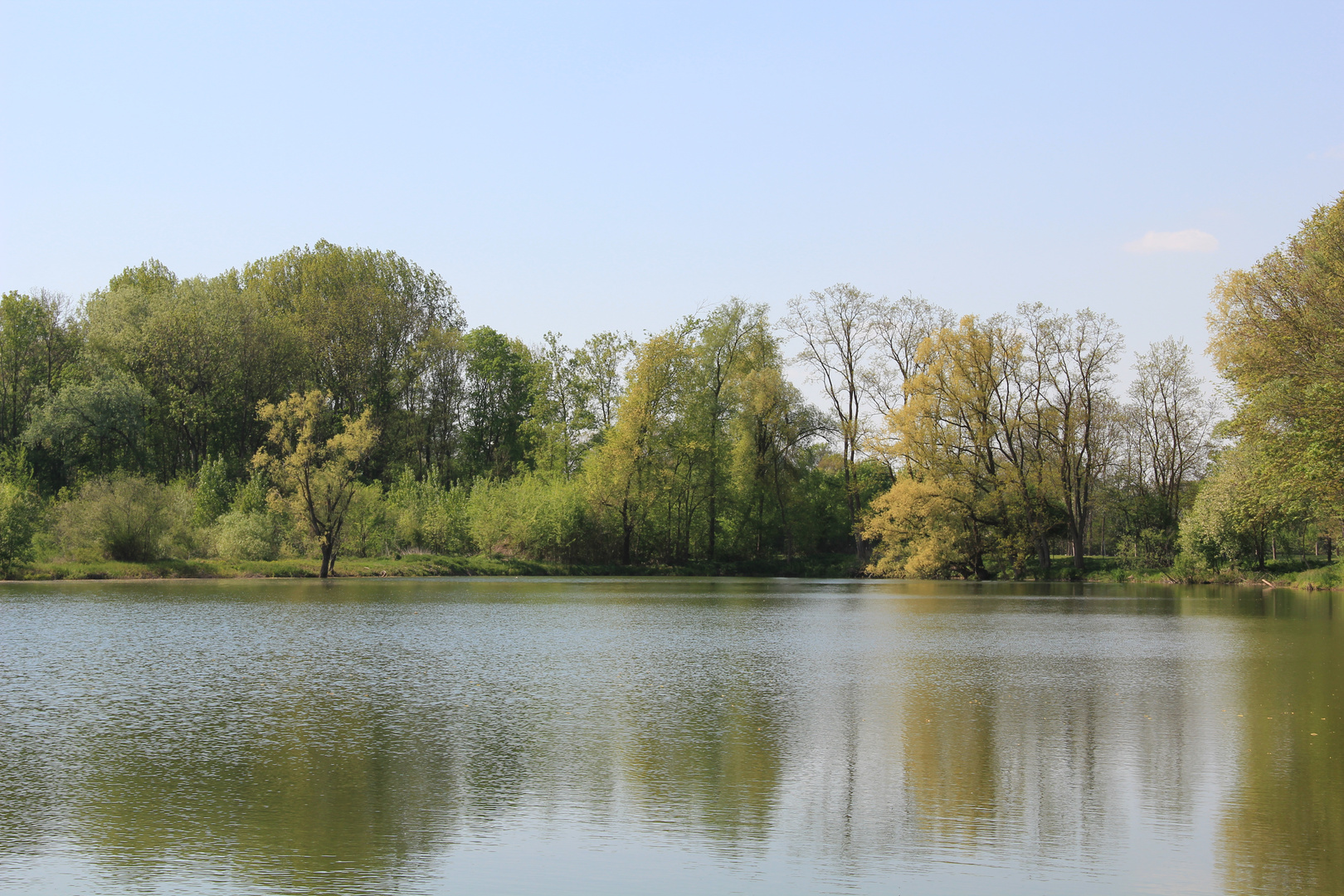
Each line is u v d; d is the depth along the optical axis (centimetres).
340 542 6475
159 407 7838
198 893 960
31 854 1066
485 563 6819
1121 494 7388
